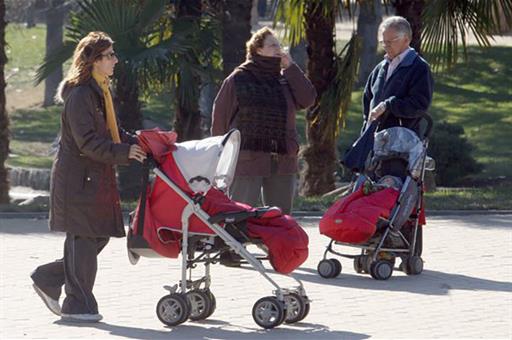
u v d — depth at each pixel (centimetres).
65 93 2197
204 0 4931
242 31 4662
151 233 2195
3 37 4762
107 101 2214
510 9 4403
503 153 7675
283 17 4781
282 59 2722
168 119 9338
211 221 2173
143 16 4575
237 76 2700
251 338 2105
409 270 2809
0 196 4716
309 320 2275
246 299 2486
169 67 4606
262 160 2683
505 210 4044
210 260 2259
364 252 2894
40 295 2259
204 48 4828
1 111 4738
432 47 4397
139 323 2231
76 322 2214
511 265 2953
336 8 4591
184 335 2125
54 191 2202
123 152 2159
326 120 4691
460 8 4341
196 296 2259
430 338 2109
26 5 9538
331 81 4662
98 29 4572
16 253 3066
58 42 10219
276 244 2173
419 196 2828
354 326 2216
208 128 6475
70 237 2219
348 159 2859
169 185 2175
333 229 2778
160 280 2692
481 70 10356
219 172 2262
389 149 2816
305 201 4241
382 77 2842
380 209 2752
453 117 9056
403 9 4441
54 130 9881
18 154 8706
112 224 2220
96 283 2647
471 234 3484
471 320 2278
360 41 4569
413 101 2783
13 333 2125
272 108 2681
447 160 6362
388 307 2409
